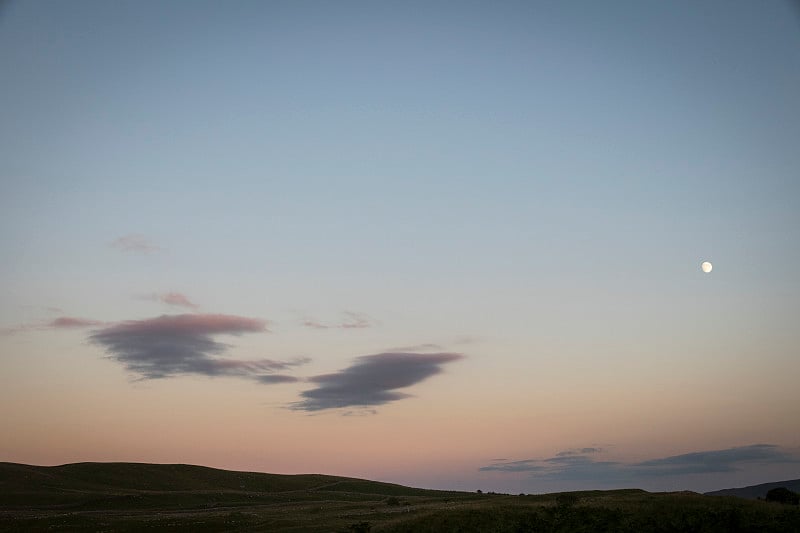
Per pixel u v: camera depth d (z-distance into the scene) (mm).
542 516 64375
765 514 61156
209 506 142125
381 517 80062
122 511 133250
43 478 186250
